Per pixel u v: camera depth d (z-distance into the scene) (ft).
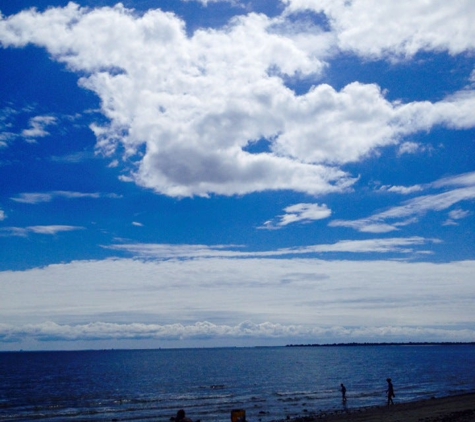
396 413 126.52
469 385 253.44
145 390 250.57
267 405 176.14
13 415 162.61
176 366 516.32
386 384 268.82
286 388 255.09
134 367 502.38
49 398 219.00
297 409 163.73
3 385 297.94
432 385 257.96
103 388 266.98
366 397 202.08
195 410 163.53
